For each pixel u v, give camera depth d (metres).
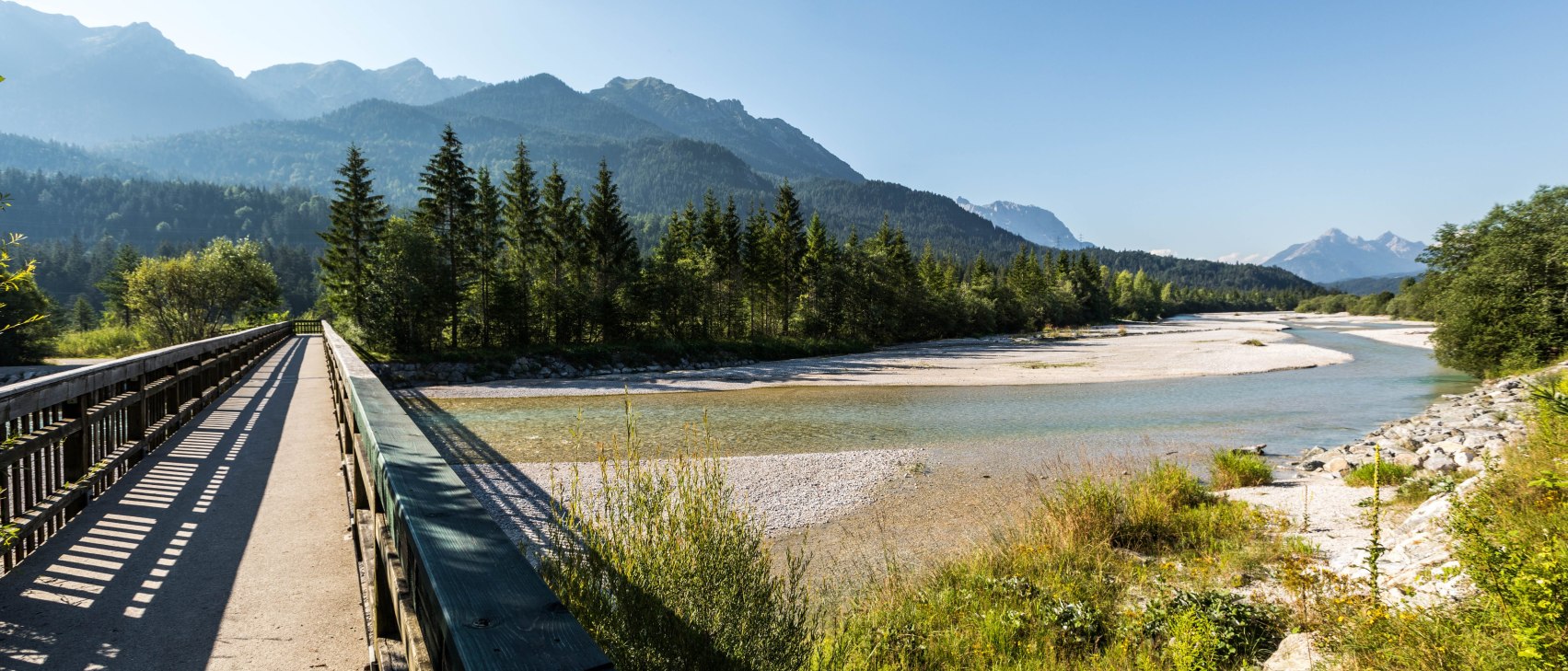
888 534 10.12
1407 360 44.25
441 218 46.03
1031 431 19.69
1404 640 3.88
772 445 17.88
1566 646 2.99
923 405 25.62
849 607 6.58
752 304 65.31
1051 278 117.38
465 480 12.98
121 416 5.96
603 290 52.75
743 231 67.25
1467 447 12.08
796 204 66.69
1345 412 22.92
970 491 12.69
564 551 3.45
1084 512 8.67
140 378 6.52
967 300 82.31
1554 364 22.95
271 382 14.36
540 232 52.12
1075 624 5.89
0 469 3.57
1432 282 30.77
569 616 1.06
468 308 48.34
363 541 2.69
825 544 9.73
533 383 36.34
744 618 3.62
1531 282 24.72
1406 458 12.84
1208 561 7.31
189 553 3.94
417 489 1.70
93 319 94.31
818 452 16.80
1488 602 3.75
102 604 3.22
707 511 3.77
